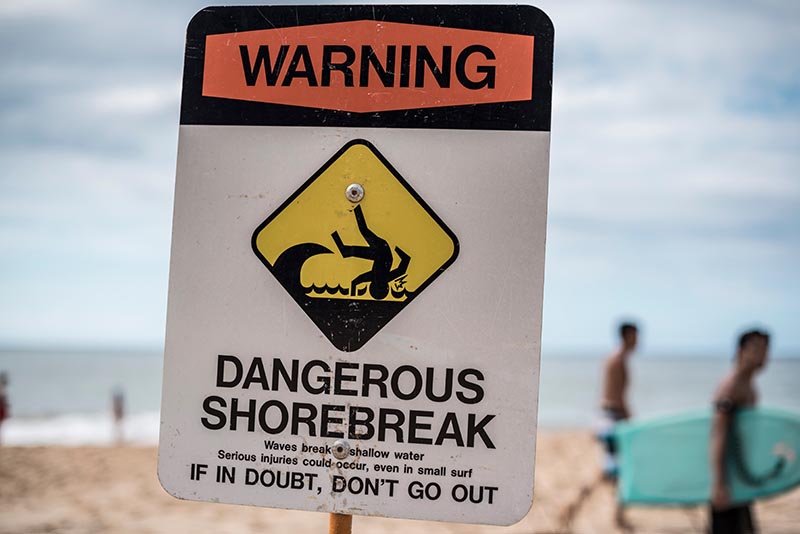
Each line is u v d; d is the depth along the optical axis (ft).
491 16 5.89
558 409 162.09
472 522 5.60
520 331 5.65
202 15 6.13
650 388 211.61
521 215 5.72
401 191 5.84
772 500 29.09
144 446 43.73
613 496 30.81
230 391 5.88
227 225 5.96
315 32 6.03
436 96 5.88
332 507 5.74
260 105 6.02
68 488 32.04
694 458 21.91
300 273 5.88
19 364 233.76
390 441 5.71
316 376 5.81
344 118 5.94
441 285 5.75
